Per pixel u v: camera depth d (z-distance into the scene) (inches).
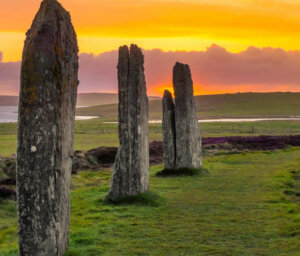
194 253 575.2
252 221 727.1
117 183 864.3
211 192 973.8
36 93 470.6
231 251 581.0
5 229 700.7
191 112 1264.8
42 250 481.7
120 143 872.3
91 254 563.5
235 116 5880.9
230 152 1723.7
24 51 484.7
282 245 598.2
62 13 505.7
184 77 1250.6
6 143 2068.2
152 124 3973.9
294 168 1333.7
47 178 477.4
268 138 2119.8
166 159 1245.1
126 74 869.8
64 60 498.6
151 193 898.1
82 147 1939.0
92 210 793.6
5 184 970.1
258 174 1222.3
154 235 653.3
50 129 475.8
